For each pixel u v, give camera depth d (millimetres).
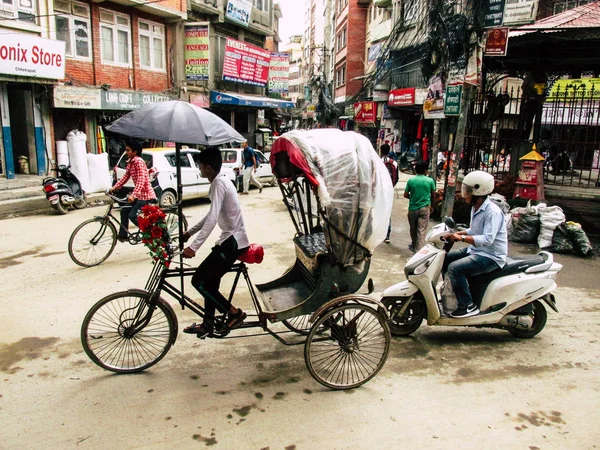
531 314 4746
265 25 27734
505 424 3279
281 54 26797
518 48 10602
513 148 11070
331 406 3459
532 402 3561
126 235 7039
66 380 3734
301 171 3891
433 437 3117
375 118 28359
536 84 10789
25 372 3844
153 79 19047
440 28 9086
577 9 10125
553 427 3254
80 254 6828
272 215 10922
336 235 3699
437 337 4707
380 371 3994
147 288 3932
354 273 3877
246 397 3557
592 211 9227
